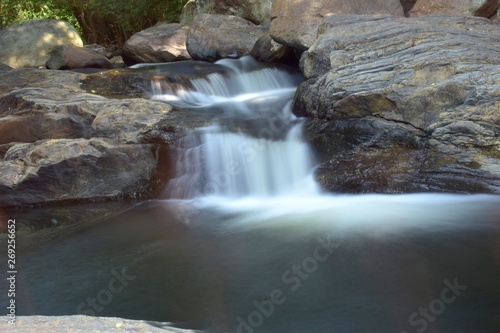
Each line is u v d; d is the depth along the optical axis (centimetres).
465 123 675
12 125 877
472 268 479
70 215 738
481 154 663
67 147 792
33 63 1612
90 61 1437
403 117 721
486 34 807
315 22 1002
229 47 1288
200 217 688
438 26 829
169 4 1917
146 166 798
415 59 753
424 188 660
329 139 759
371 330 399
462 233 547
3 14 2125
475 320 404
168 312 446
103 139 808
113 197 791
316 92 822
